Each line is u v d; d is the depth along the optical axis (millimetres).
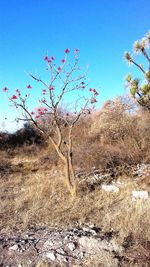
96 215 4316
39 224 4164
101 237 3516
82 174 5953
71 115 6984
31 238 3643
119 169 5988
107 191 5133
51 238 3561
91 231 3727
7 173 6586
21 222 4223
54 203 4762
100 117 8102
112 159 6277
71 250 3330
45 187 5309
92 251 3305
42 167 6938
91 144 7141
